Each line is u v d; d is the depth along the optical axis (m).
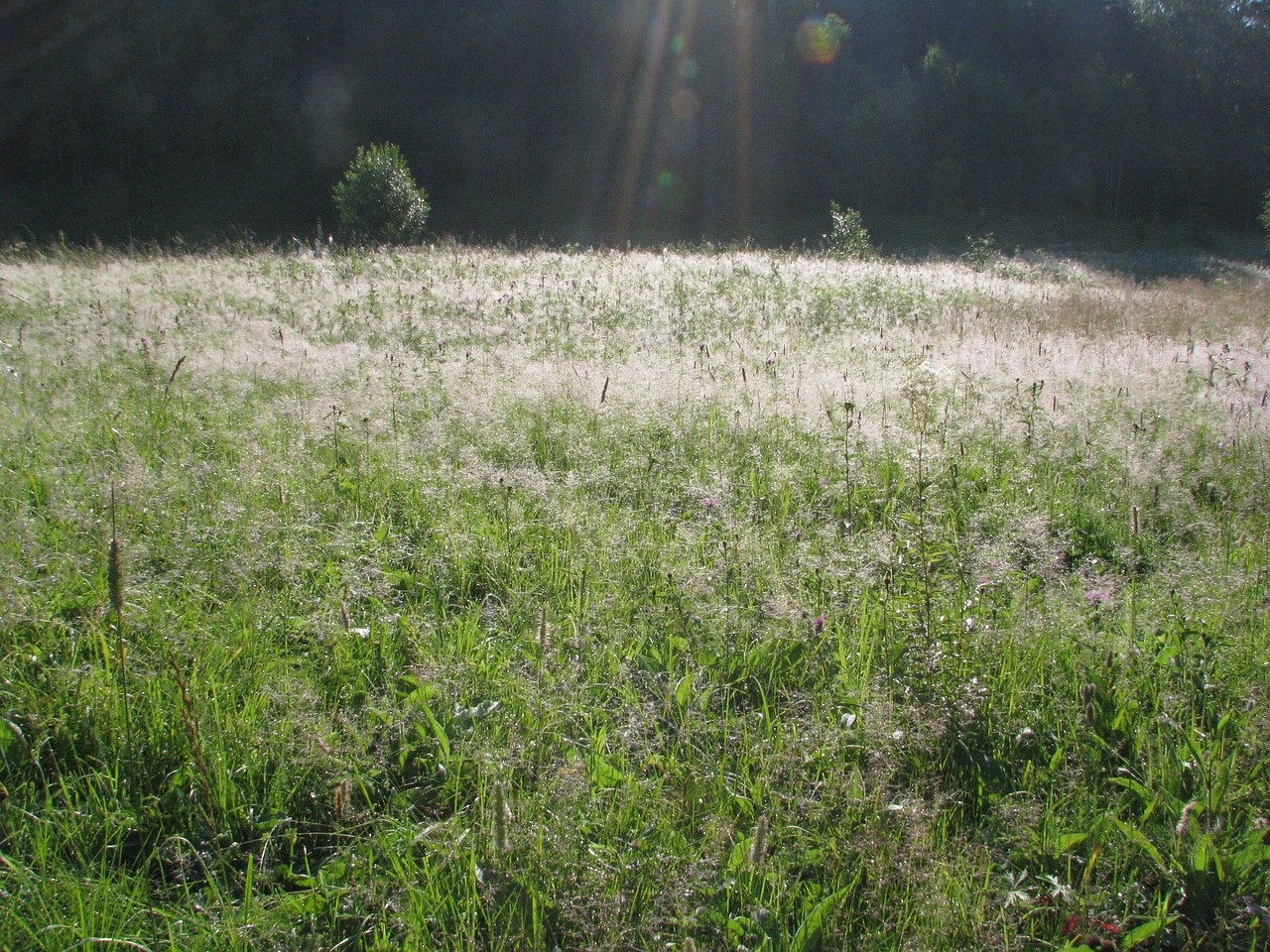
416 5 52.06
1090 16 70.19
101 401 5.82
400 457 4.82
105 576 3.27
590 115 52.19
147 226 39.19
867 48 70.44
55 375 6.48
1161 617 3.27
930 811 2.33
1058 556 3.85
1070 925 2.04
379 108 48.62
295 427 5.32
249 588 3.35
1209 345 9.45
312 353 8.15
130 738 2.45
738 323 11.56
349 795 2.31
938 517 4.16
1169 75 68.62
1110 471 5.06
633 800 2.36
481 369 7.28
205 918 2.02
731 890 2.12
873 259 23.80
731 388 6.80
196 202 42.50
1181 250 42.19
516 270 15.89
